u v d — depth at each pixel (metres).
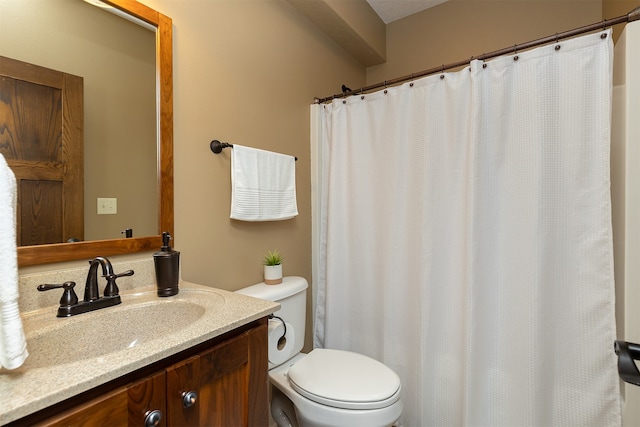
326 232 1.87
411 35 2.33
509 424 1.31
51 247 0.89
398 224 1.61
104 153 1.01
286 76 1.72
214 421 0.74
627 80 1.03
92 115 0.99
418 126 1.54
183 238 1.22
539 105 1.24
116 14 1.04
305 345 1.86
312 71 1.92
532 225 1.25
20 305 0.83
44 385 0.51
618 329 1.12
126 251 1.05
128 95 1.06
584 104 1.17
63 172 0.93
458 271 1.42
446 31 2.19
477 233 1.33
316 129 1.89
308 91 1.89
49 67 0.91
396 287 1.61
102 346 0.83
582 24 1.77
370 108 1.71
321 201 1.91
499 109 1.31
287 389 1.25
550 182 1.23
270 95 1.62
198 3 1.28
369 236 1.74
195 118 1.26
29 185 0.86
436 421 1.48
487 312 1.35
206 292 1.04
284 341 1.33
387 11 2.28
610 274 1.13
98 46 1.00
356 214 1.77
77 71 0.96
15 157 0.84
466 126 1.39
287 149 1.73
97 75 1.00
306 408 1.17
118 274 0.97
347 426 1.09
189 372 0.69
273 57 1.64
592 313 1.17
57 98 0.92
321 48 2.00
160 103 1.13
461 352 1.39
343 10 1.89
